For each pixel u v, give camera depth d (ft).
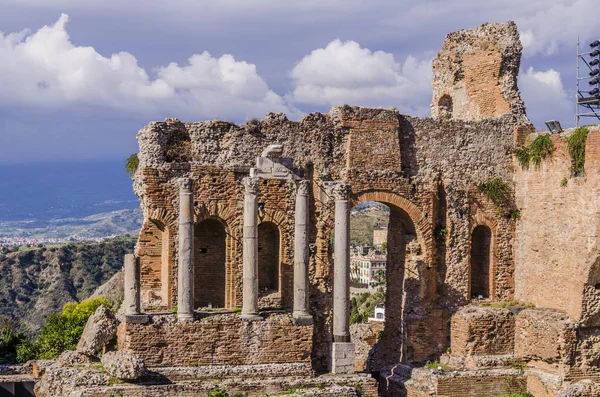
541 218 172.04
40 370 153.99
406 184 168.04
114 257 579.48
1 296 510.17
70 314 293.64
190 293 147.84
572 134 163.12
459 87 194.29
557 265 167.32
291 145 161.17
